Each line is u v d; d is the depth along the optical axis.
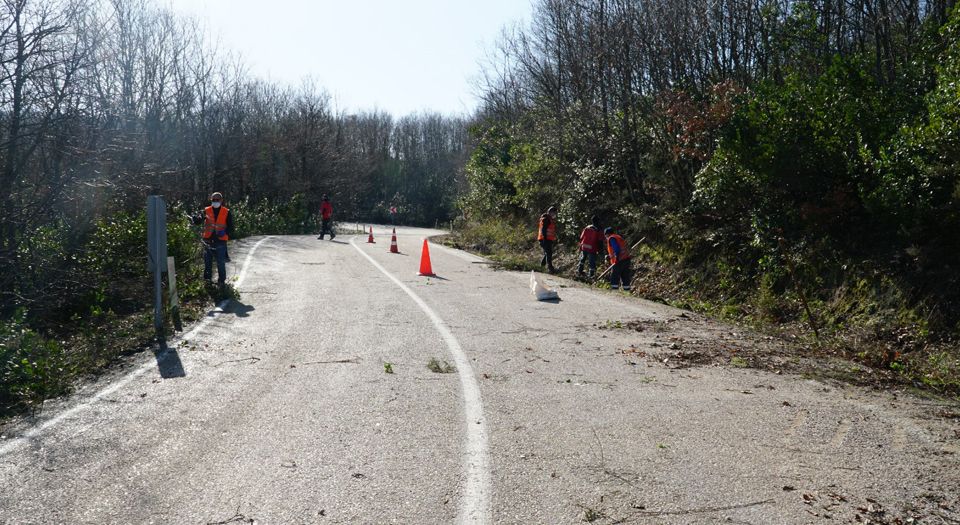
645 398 6.45
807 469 4.71
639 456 4.91
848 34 17.95
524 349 8.62
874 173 11.38
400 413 5.88
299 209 41.97
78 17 12.11
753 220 13.58
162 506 4.07
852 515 4.00
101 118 14.05
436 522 3.87
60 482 4.44
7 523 3.85
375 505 4.08
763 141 12.69
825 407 6.23
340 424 5.58
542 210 27.17
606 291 14.99
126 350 8.44
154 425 5.58
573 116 23.16
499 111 35.66
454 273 17.53
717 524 3.88
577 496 4.22
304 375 7.20
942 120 10.18
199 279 14.08
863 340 9.87
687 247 16.41
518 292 14.14
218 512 3.99
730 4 17.91
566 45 24.27
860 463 4.83
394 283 15.15
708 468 4.70
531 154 27.97
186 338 9.15
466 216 38.75
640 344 9.05
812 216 12.39
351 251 23.67
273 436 5.29
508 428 5.51
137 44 27.97
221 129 38.53
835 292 11.62
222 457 4.85
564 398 6.40
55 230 12.73
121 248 13.91
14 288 11.28
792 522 3.91
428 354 8.23
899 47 15.41
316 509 4.03
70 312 11.88
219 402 6.22
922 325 9.59
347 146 66.31
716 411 6.05
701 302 14.28
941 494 4.31
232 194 42.84
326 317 10.80
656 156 19.53
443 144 97.00
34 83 11.52
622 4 20.73
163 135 30.03
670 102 17.14
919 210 10.59
